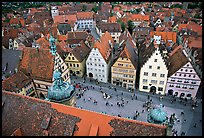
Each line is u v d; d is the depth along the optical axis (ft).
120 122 90.12
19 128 98.53
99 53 209.97
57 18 410.11
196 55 232.73
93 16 453.17
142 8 517.14
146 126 86.53
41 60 177.17
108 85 221.25
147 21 407.44
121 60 201.57
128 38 242.17
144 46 238.89
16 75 173.37
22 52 183.32
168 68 201.67
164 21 384.47
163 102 193.16
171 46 251.39
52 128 95.86
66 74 194.39
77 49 235.40
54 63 172.55
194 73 184.34
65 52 237.86
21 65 183.42
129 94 205.36
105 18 435.94
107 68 220.02
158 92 205.87
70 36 306.35
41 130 96.78
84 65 240.53
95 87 216.95
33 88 187.21
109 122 91.04
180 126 163.73
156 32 285.02
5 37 300.81
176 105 188.96
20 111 102.32
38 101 100.73
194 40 260.83
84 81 226.17
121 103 191.83
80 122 93.30
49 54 173.27
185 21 368.89
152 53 184.65
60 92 111.65
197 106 187.01
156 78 197.06
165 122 91.71
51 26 349.41
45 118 97.14
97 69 222.48
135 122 88.38
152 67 191.52
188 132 157.89
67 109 96.22
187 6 500.33
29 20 432.66
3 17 474.90
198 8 465.88
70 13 448.24
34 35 302.25
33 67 179.73
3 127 102.63
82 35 305.94
